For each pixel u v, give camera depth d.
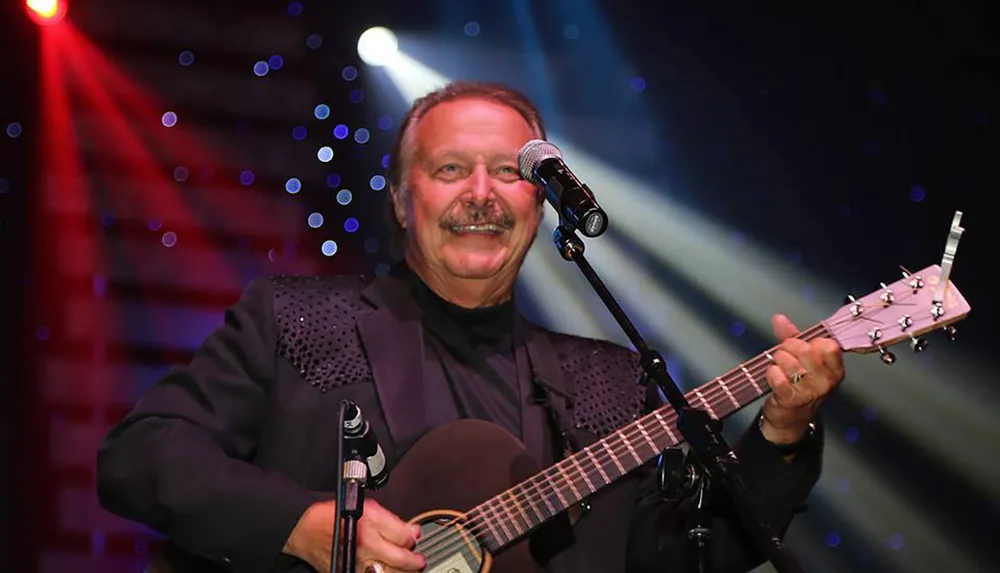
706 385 3.24
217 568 3.21
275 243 7.85
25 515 7.73
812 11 7.50
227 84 7.84
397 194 3.88
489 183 3.57
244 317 3.44
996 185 7.21
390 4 7.64
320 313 3.51
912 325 3.12
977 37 7.18
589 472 3.26
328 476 3.30
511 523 3.17
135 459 3.10
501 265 3.56
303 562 3.06
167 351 7.92
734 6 7.60
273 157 7.84
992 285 7.15
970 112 7.30
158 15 7.73
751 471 3.25
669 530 3.40
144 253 7.90
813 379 3.07
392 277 3.69
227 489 3.02
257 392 3.31
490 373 3.57
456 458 3.27
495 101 3.74
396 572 2.92
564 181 3.13
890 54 7.44
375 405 3.39
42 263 7.83
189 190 7.88
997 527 7.04
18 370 7.79
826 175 7.62
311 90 7.80
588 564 3.37
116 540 7.81
